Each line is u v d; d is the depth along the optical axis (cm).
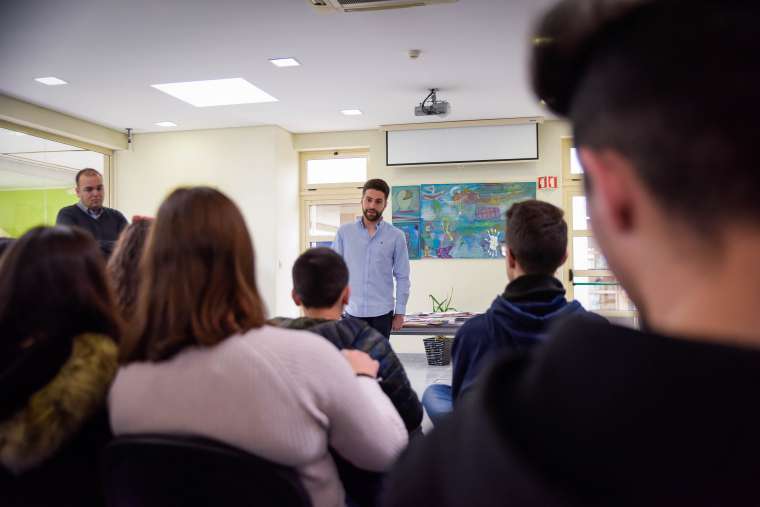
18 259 104
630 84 24
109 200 701
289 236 702
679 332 23
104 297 113
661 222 24
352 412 100
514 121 625
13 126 561
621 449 21
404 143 657
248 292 102
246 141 674
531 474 22
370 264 378
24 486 97
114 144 682
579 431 22
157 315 98
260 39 410
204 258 99
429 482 29
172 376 93
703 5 23
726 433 19
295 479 89
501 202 650
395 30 396
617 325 25
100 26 385
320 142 704
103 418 103
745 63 21
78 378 96
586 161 27
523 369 31
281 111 608
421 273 668
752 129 21
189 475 88
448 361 579
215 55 441
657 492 20
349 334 149
